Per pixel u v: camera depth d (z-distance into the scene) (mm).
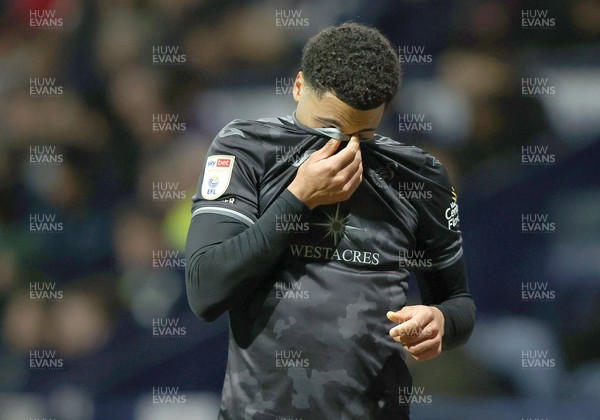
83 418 18109
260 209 9281
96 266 22141
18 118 24281
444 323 9570
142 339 19234
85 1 26203
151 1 26078
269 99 24344
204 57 25266
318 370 9047
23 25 26609
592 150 19656
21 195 23438
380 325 9297
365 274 9297
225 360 18422
